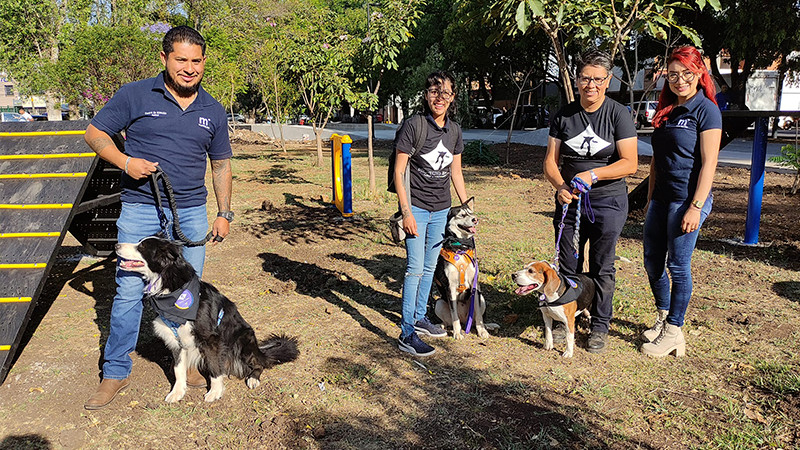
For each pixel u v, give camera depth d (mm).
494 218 8703
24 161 4395
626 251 6762
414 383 3662
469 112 27828
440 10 30781
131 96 3225
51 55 24844
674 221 3770
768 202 9906
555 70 31625
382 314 4906
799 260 6250
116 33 15547
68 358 4027
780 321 4547
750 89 33812
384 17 10156
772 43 20766
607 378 3697
